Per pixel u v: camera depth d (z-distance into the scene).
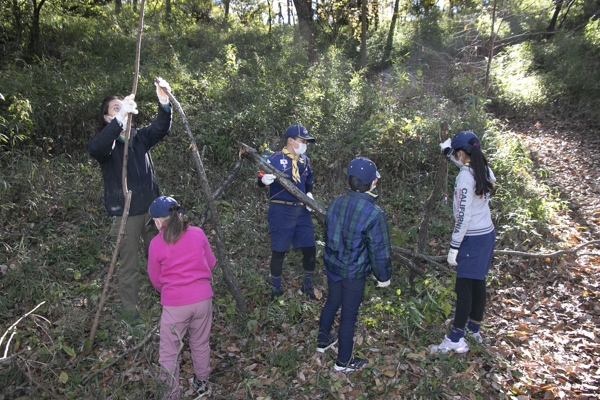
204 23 18.44
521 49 13.34
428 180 6.57
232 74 8.78
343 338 3.49
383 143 6.78
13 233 5.08
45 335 3.86
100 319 4.09
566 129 9.59
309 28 12.71
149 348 3.65
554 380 3.48
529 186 6.38
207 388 3.40
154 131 3.90
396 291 4.48
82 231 5.27
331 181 6.47
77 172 6.09
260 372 3.62
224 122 6.80
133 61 9.96
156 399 3.09
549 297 4.59
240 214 5.71
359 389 3.43
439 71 12.99
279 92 7.85
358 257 3.34
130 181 3.78
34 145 6.31
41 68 8.27
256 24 18.83
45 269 4.62
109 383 3.46
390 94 9.48
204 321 3.24
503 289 4.73
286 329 4.12
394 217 5.99
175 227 3.08
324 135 7.00
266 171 4.28
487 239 3.59
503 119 10.49
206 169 6.35
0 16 10.43
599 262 5.10
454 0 17.41
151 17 16.55
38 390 3.34
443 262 5.12
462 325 3.70
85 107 6.81
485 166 3.53
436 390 3.32
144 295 4.46
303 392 3.41
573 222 6.05
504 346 3.87
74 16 13.13
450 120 7.43
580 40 12.65
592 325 4.11
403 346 3.86
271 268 4.48
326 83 8.70
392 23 15.70
